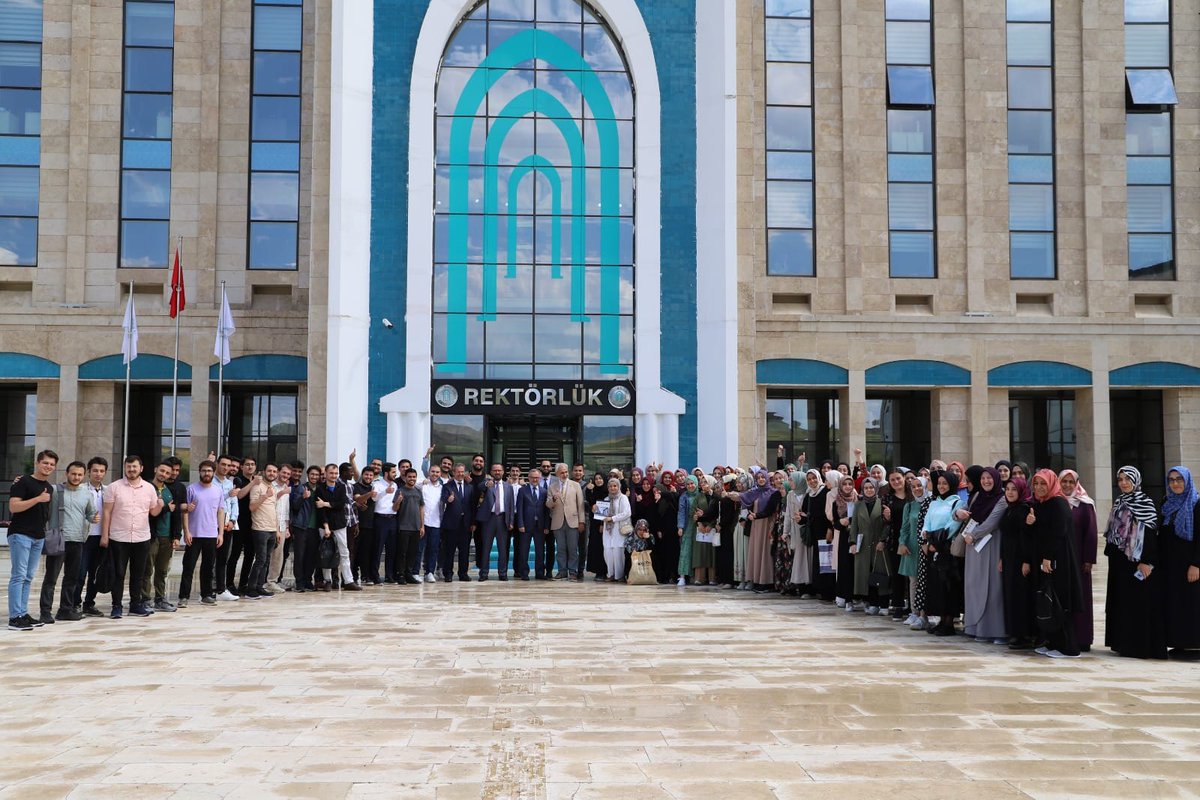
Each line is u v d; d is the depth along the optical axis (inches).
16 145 1159.0
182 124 1173.1
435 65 1076.5
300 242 1176.2
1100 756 278.4
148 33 1180.5
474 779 253.9
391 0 1087.6
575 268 1090.1
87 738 295.4
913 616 540.7
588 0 1113.4
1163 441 1238.3
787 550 697.6
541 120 1102.4
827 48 1208.8
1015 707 341.1
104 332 1148.5
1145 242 1224.2
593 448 1074.1
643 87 1100.5
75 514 551.8
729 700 350.0
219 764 267.3
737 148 1079.0
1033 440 1238.3
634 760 272.1
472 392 1055.0
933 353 1185.4
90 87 1168.8
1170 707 342.6
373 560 768.9
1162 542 450.9
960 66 1218.6
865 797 240.8
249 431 1200.2
